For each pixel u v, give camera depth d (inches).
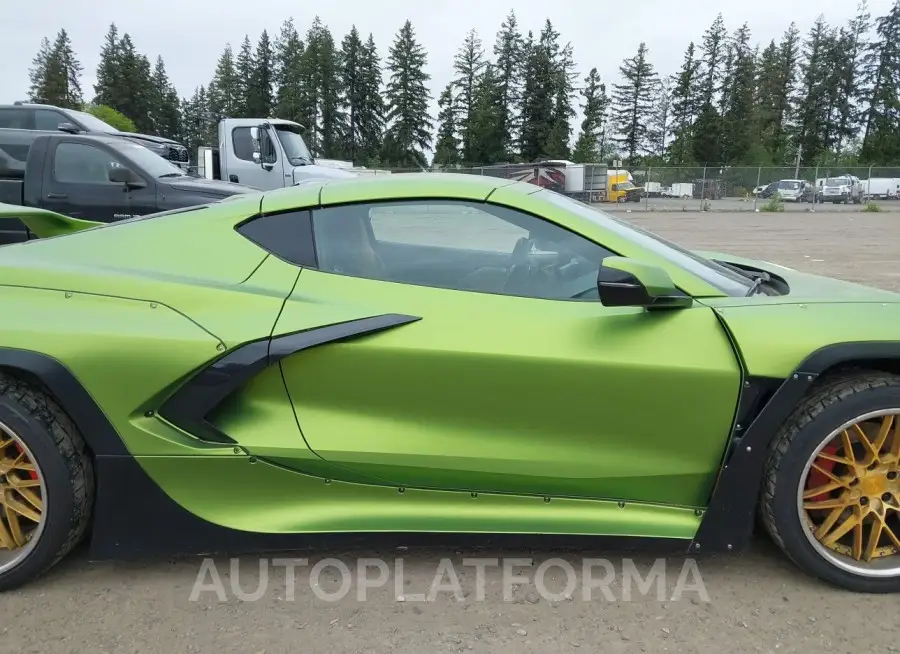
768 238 641.6
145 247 98.5
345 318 90.1
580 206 104.0
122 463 89.0
